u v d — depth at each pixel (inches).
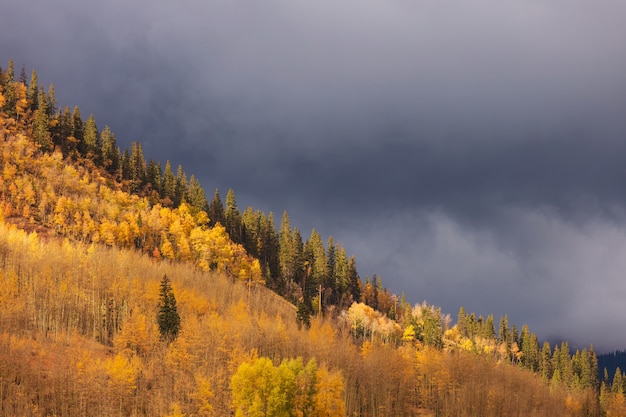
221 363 4648.1
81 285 5910.4
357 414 4741.6
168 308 5236.2
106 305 5536.4
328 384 3627.0
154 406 3988.7
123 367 4173.2
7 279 5423.2
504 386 6131.9
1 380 3914.9
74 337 4877.0
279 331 5408.5
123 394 4069.9
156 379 4448.8
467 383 5659.5
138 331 4918.8
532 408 5792.3
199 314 5989.2
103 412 3902.6
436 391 5674.2
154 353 4751.5
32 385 4042.8
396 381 5428.2
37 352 4512.8
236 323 5428.2
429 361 5989.2
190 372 4461.1
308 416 3528.5
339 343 5895.7
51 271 5831.7
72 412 3860.7
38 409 3833.7
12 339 4330.7
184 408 4082.2
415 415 5255.9
